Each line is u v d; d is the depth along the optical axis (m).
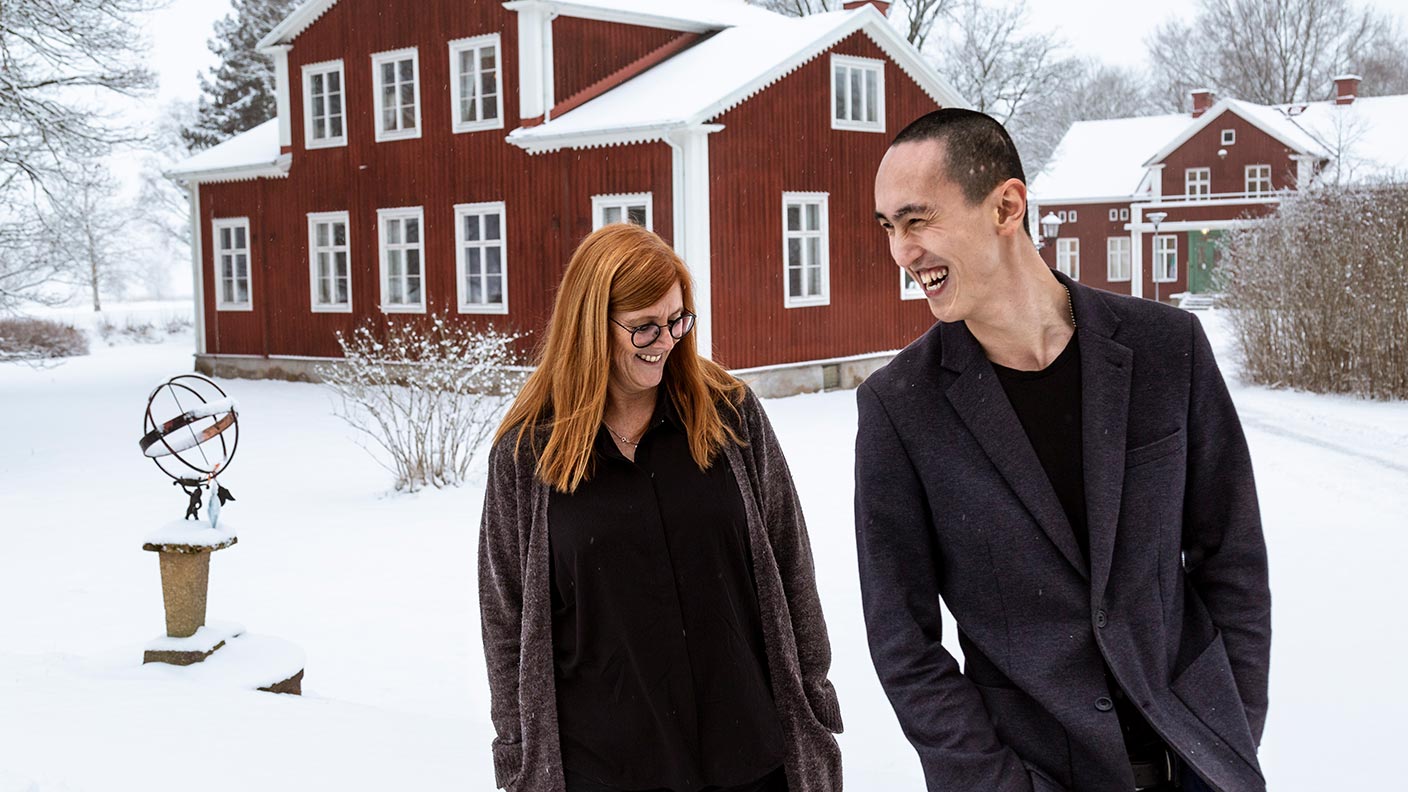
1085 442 2.40
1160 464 2.42
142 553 9.95
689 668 2.76
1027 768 2.42
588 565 2.75
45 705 4.75
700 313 18.09
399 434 12.54
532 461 2.83
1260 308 18.86
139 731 4.44
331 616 7.66
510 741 2.87
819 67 19.97
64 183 22.70
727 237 18.48
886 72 21.33
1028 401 2.47
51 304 23.70
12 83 20.69
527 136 19.50
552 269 19.92
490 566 2.92
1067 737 2.43
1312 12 58.62
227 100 49.09
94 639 7.38
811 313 20.05
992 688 2.50
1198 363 2.46
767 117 19.11
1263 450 12.98
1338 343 17.66
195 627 5.62
